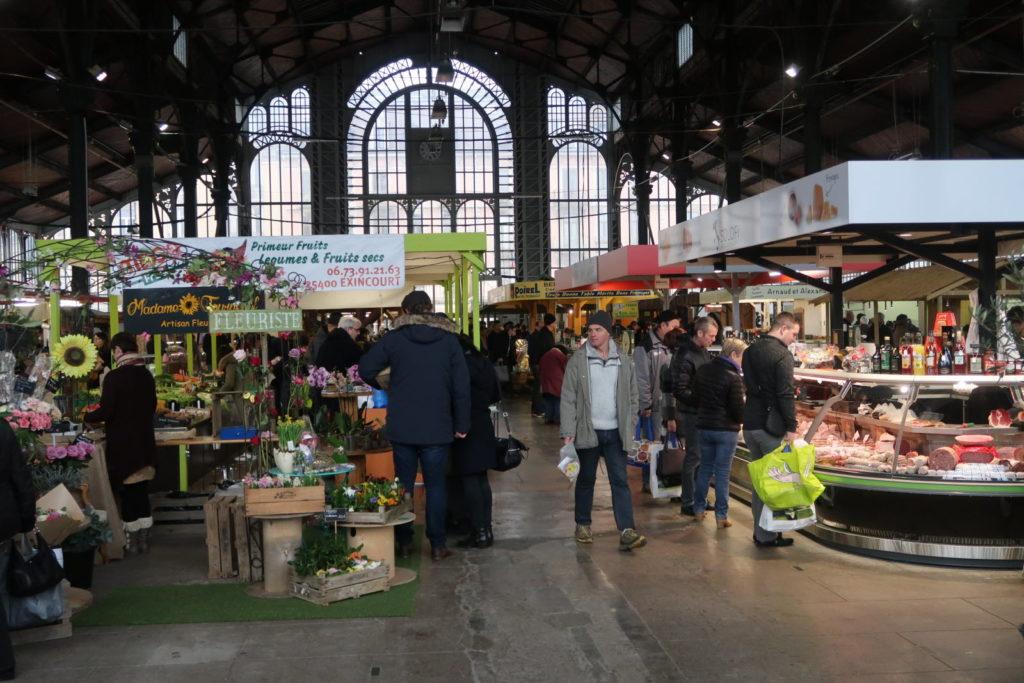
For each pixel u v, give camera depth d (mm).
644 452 7574
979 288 6812
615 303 21266
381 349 5496
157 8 19938
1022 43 16750
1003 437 5570
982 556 5199
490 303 23109
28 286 7145
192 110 24734
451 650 3982
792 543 5852
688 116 27172
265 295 6668
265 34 28062
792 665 3770
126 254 6633
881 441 5957
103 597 4832
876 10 17453
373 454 6891
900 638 4078
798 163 29766
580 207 37219
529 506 7281
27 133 22438
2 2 16344
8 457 3725
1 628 3672
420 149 36500
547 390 13508
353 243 7754
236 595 4852
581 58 33375
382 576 4867
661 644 4035
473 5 30219
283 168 35969
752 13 20406
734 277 12266
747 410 5836
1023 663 3764
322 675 3709
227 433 6602
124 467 5684
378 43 35938
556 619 4391
